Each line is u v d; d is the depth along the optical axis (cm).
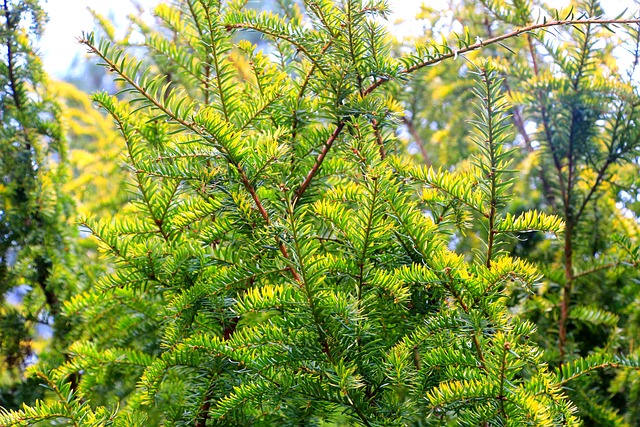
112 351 190
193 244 172
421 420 176
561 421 160
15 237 223
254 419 172
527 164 236
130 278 175
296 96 177
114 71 164
